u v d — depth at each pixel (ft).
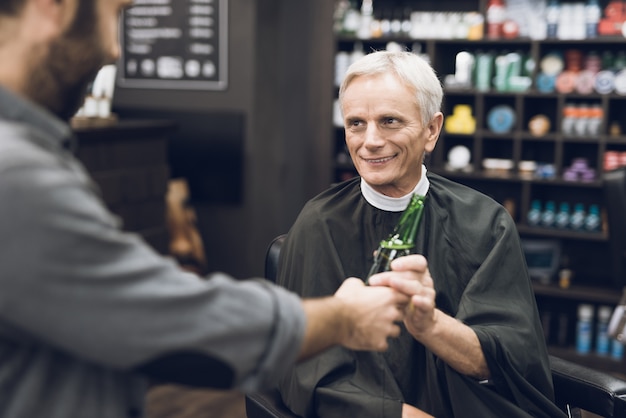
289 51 15.46
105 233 2.62
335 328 3.17
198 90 15.49
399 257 4.42
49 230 2.45
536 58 14.24
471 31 14.53
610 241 11.03
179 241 14.98
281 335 2.89
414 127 5.27
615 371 13.76
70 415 2.74
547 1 14.30
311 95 15.51
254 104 15.16
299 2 15.26
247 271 15.78
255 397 5.82
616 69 13.94
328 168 15.58
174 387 12.30
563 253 15.20
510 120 14.78
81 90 2.94
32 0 2.69
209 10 15.14
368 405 4.96
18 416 2.65
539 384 5.32
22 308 2.48
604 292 14.07
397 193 5.54
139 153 12.23
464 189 5.84
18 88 2.75
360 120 5.29
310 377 5.22
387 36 15.11
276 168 15.75
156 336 2.64
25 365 2.69
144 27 15.65
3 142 2.52
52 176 2.52
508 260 5.49
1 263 2.42
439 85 5.41
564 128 14.37
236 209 15.65
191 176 15.80
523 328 5.24
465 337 4.88
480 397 5.00
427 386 5.32
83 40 2.79
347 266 5.55
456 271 5.51
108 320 2.57
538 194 15.26
